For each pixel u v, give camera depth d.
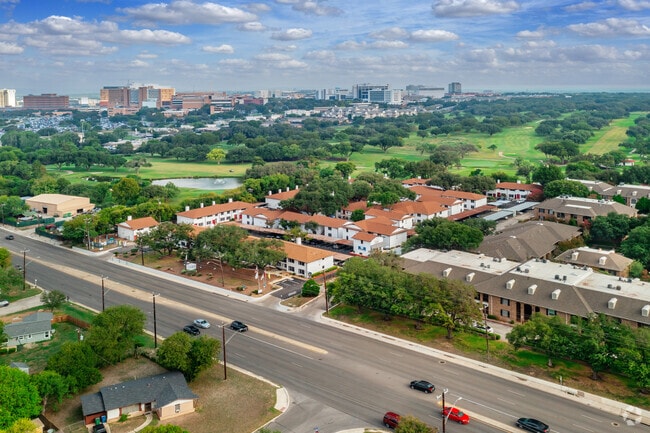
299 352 112.50
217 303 141.88
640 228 167.88
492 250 160.88
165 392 92.19
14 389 83.25
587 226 193.88
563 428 84.00
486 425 85.19
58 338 122.44
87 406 88.12
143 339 119.56
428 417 87.56
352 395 95.12
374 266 133.75
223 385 99.50
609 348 96.75
